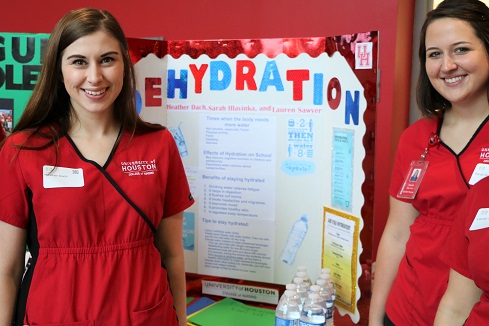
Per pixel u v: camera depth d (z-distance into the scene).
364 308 2.30
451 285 1.54
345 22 3.55
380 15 3.45
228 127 2.66
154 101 2.71
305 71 2.47
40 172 1.57
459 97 1.73
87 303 1.56
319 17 3.61
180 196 1.82
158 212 1.69
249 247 2.72
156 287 1.66
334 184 2.41
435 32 1.74
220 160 2.70
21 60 2.65
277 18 3.71
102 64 1.61
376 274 2.08
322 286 2.35
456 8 1.70
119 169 1.64
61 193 1.56
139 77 2.62
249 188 2.67
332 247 2.46
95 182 1.60
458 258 1.50
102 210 1.60
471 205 1.44
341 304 2.44
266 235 2.67
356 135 2.23
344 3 3.53
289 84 2.51
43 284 1.57
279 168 2.59
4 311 1.59
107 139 1.68
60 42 1.58
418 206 1.86
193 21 3.92
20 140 1.60
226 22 3.84
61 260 1.58
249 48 2.56
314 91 2.46
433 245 1.78
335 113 2.38
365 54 2.15
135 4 4.04
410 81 3.82
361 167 2.22
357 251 2.29
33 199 1.57
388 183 3.59
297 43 2.46
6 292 1.60
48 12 4.22
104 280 1.57
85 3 4.14
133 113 1.72
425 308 1.79
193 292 2.88
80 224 1.57
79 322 1.55
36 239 1.60
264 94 2.57
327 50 2.39
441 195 1.76
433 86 1.82
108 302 1.58
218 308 2.71
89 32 1.57
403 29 3.58
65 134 1.64
